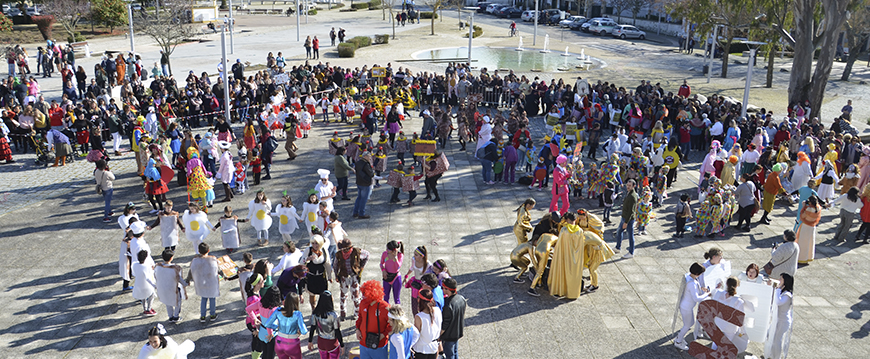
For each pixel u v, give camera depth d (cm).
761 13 2798
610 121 2409
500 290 1077
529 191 1661
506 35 5544
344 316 967
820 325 971
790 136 1956
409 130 2362
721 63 4309
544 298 1050
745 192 1348
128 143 2141
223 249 1238
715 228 1329
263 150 1695
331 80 2888
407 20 6244
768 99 3094
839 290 1098
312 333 876
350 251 944
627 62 4281
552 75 3656
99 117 2108
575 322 970
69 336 920
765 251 1266
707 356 855
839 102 3136
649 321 977
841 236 1337
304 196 1578
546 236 1052
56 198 1567
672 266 1188
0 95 2522
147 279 958
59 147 1853
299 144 2145
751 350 898
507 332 936
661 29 6256
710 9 3098
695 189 1697
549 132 2334
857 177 1462
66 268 1155
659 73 3847
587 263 1063
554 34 5703
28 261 1183
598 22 5728
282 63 3494
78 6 4453
